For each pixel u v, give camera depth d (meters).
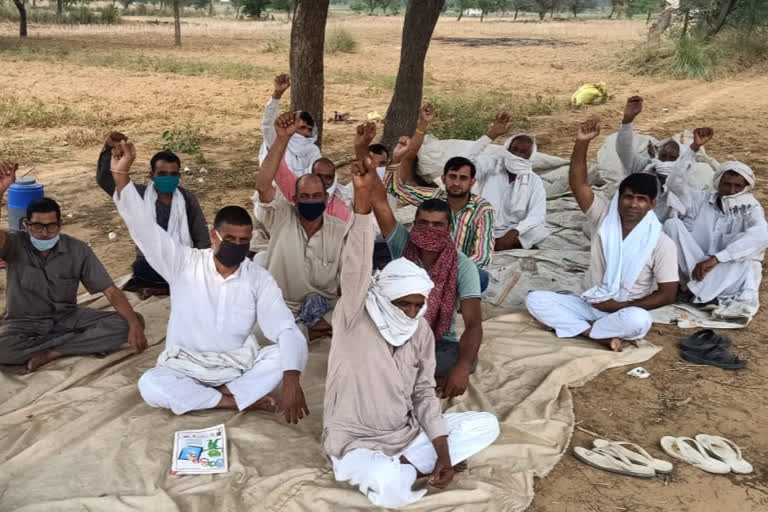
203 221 6.47
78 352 5.21
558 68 28.30
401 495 3.72
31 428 4.34
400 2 106.19
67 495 3.77
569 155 12.52
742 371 5.45
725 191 6.45
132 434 4.29
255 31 48.28
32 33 39.38
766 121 15.77
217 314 4.60
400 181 6.72
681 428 4.72
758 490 4.09
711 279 6.33
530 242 7.82
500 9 92.25
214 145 13.48
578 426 4.72
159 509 3.66
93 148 12.90
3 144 12.73
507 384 5.09
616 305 5.73
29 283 5.06
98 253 7.68
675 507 3.94
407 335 3.77
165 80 22.38
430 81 24.05
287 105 18.27
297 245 5.52
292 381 4.29
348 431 3.87
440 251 4.59
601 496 4.02
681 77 24.31
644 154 8.30
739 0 27.22
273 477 3.92
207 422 4.48
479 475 4.08
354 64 29.12
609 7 116.12
